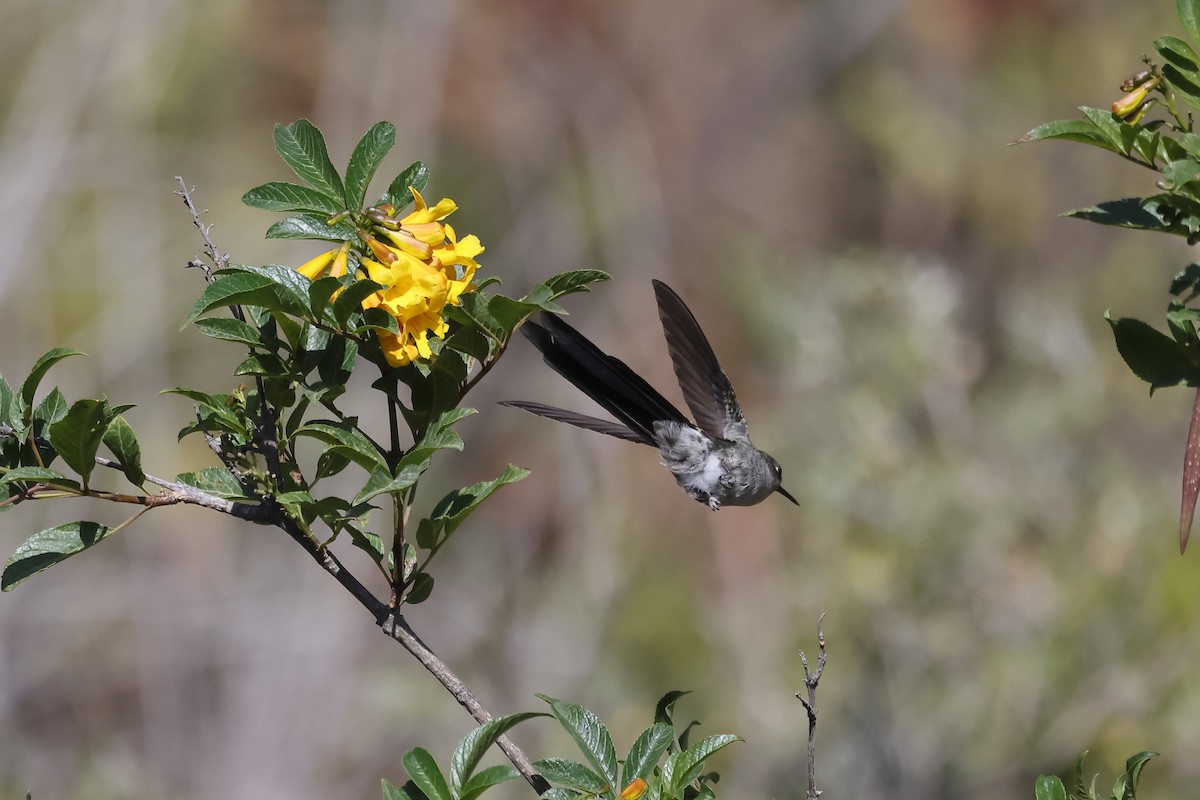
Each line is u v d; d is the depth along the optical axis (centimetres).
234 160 1706
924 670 1082
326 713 1432
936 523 1104
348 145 1791
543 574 1577
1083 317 1647
